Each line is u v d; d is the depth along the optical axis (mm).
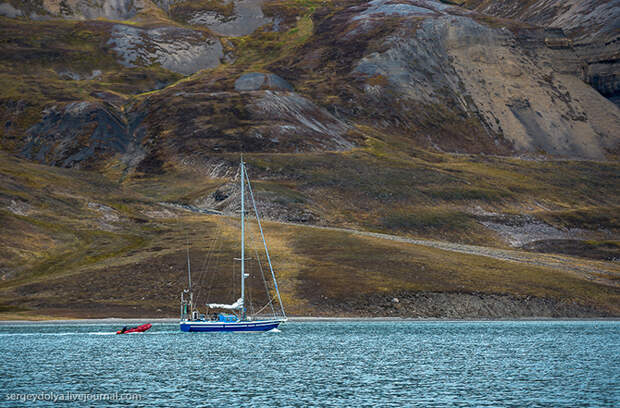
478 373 175875
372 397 143750
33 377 165875
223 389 152375
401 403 138000
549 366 189000
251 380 164250
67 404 136500
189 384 158625
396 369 182125
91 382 160250
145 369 180625
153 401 139750
